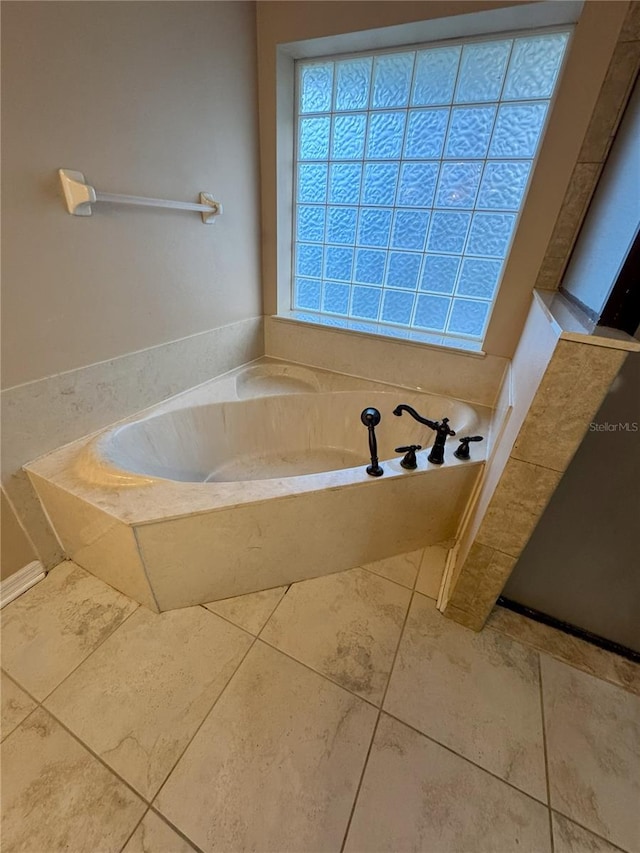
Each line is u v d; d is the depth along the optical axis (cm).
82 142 113
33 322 114
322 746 99
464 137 157
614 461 99
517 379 134
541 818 89
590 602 123
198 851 82
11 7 90
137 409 157
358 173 182
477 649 124
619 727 107
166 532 113
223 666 116
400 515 144
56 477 122
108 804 88
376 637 126
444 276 184
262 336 223
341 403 199
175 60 132
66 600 132
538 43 134
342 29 145
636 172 89
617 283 79
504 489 101
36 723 101
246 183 179
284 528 128
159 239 146
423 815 89
